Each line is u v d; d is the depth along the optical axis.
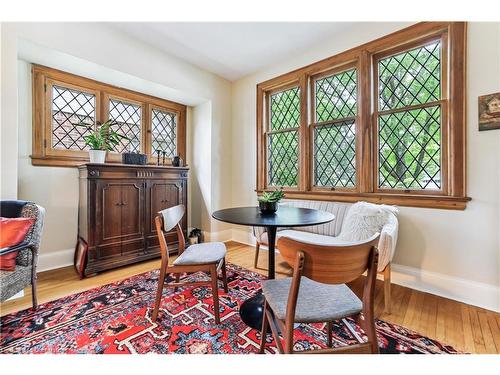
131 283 2.14
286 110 3.22
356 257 0.89
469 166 1.83
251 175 3.58
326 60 2.68
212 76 3.54
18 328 1.48
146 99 3.28
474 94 1.80
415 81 2.17
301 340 1.39
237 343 1.36
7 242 1.50
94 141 2.50
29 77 2.35
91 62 2.34
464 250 1.86
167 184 3.02
